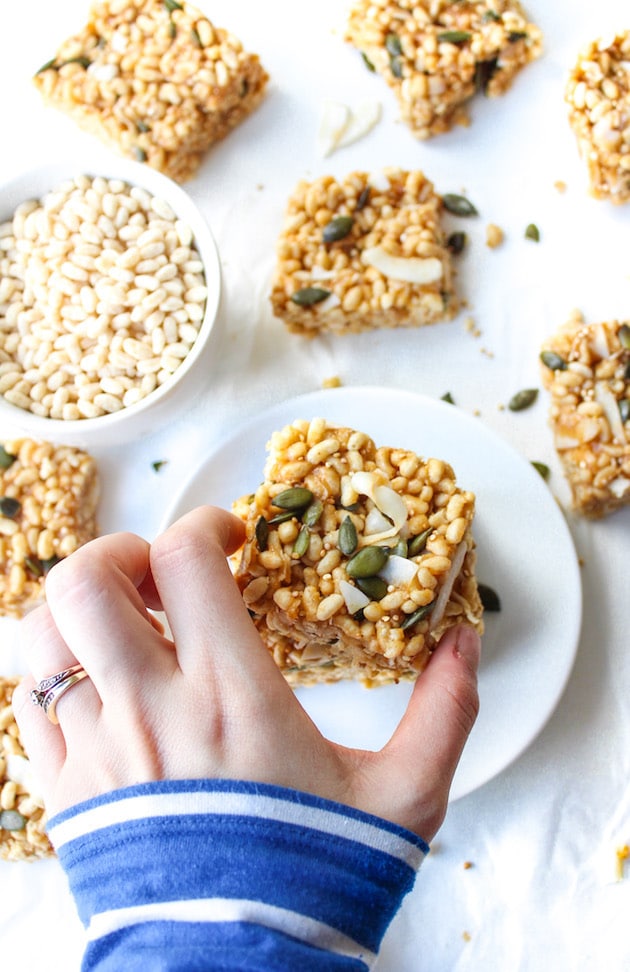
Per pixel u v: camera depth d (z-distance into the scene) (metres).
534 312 0.51
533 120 0.52
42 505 0.50
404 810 0.35
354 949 0.33
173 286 0.49
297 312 0.50
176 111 0.51
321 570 0.41
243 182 0.53
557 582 0.47
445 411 0.48
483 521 0.48
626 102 0.49
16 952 0.49
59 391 0.49
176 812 0.32
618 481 0.48
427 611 0.41
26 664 0.51
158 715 0.34
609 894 0.48
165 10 0.52
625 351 0.49
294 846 0.32
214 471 0.49
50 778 0.36
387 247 0.50
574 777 0.49
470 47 0.50
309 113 0.53
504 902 0.48
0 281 0.50
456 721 0.38
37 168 0.50
